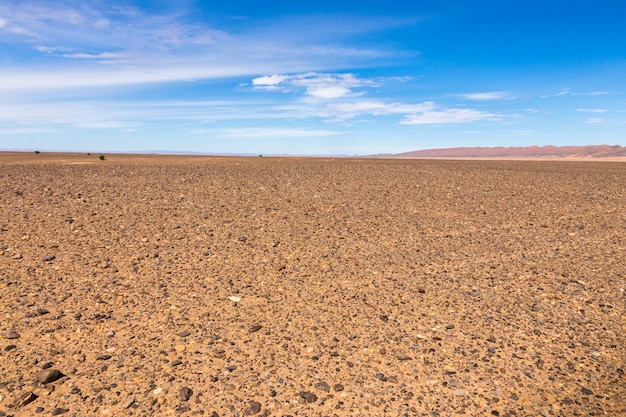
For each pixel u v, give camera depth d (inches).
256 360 163.0
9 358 159.8
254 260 284.7
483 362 163.9
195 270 262.4
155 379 149.1
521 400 141.4
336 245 324.8
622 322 195.2
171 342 175.2
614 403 139.3
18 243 302.2
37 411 130.9
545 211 462.6
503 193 597.9
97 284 234.8
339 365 160.7
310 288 237.3
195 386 145.6
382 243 331.9
